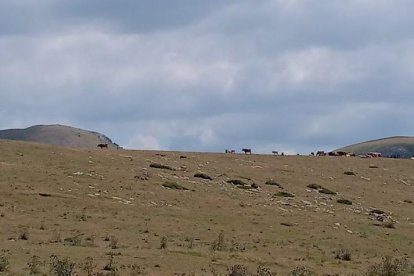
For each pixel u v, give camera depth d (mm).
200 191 82438
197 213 69938
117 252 46281
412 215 90125
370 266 50031
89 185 75562
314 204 86125
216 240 58062
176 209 70438
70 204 66062
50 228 55719
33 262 38281
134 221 62531
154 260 43906
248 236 62000
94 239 53031
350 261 53906
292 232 66500
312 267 48250
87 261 40688
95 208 66062
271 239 61750
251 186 91188
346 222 76125
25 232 51281
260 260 48812
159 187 80312
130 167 90625
